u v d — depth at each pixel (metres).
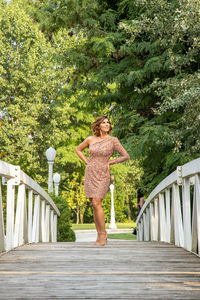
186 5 5.96
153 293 2.73
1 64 29.19
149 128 7.97
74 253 4.66
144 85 9.95
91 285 2.96
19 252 4.80
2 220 4.72
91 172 5.58
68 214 11.75
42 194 7.68
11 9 28.64
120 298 2.61
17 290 2.82
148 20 7.02
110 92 10.98
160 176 9.46
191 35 6.54
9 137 28.59
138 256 4.41
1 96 28.80
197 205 4.47
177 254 4.61
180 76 7.60
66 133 31.34
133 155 8.32
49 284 2.99
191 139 7.01
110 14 10.05
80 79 11.51
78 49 10.88
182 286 2.92
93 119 30.05
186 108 6.36
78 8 9.41
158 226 7.91
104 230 5.71
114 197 34.69
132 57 9.76
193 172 4.52
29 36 28.91
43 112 29.83
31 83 28.59
